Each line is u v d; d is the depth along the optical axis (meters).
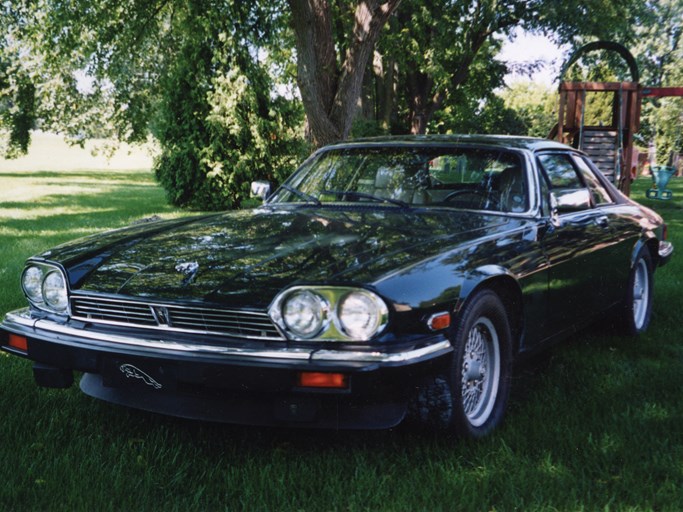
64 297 2.87
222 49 14.32
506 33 25.25
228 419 2.64
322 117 10.62
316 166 4.16
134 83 18.95
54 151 71.00
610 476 2.57
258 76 14.70
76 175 34.12
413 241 2.93
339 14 18.95
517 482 2.51
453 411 2.71
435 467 2.64
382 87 23.67
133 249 3.08
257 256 2.82
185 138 14.54
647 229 4.80
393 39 21.23
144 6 14.78
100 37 15.16
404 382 2.48
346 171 3.97
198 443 2.90
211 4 14.20
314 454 2.79
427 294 2.57
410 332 2.52
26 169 40.97
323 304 2.46
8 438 2.89
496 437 2.92
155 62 18.31
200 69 14.35
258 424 2.60
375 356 2.42
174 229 3.38
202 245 3.03
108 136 20.91
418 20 21.88
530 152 3.75
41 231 10.00
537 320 3.38
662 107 37.50
